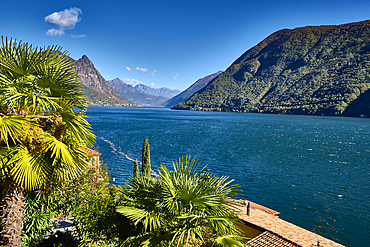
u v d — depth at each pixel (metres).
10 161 5.48
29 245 7.43
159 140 76.94
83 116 6.87
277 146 69.75
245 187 33.16
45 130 6.53
